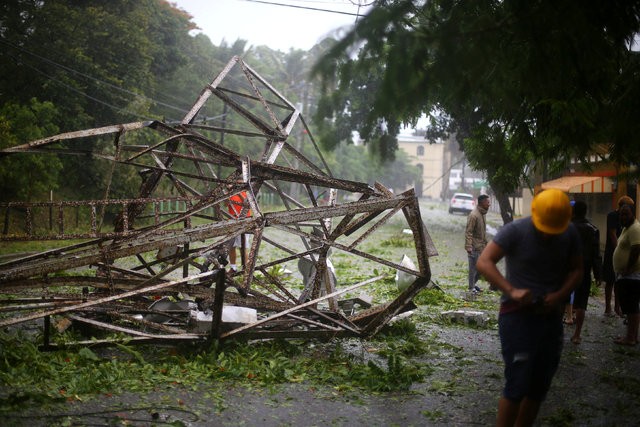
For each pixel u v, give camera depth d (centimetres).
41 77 3084
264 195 5775
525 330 409
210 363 632
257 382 594
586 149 551
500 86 473
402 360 710
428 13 435
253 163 750
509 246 417
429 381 631
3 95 3020
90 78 3109
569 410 544
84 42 3297
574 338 832
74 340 686
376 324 761
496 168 622
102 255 628
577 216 840
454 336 858
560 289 414
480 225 1251
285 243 2488
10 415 463
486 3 455
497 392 596
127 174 3269
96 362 618
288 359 652
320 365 656
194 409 509
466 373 665
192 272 1339
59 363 591
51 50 3094
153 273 874
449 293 1261
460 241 2825
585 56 430
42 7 3145
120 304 744
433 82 386
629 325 822
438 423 504
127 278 777
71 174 3212
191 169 3791
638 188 1978
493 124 596
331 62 366
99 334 738
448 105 452
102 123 3394
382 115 384
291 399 551
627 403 573
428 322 945
